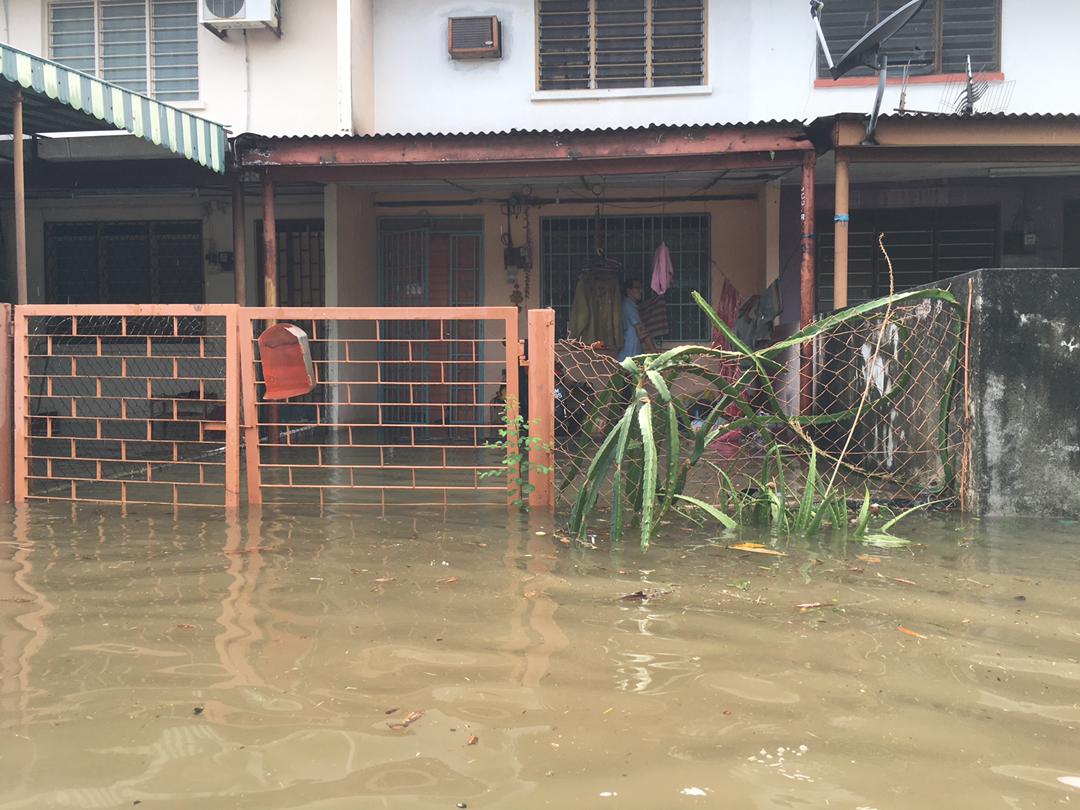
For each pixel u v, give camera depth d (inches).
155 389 441.4
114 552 183.2
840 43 410.3
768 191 413.4
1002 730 99.7
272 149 349.7
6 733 98.7
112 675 115.6
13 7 441.1
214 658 121.6
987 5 401.4
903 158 336.8
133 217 469.1
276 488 261.6
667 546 188.7
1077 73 399.2
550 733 98.4
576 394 409.7
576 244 454.0
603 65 426.6
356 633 132.1
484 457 345.7
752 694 109.4
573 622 137.2
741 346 220.5
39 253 473.1
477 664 119.3
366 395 455.2
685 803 83.5
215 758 92.7
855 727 100.2
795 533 201.2
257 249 467.8
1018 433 218.1
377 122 436.5
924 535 198.4
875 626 135.5
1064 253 414.9
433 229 462.9
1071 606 145.7
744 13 414.6
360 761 91.9
